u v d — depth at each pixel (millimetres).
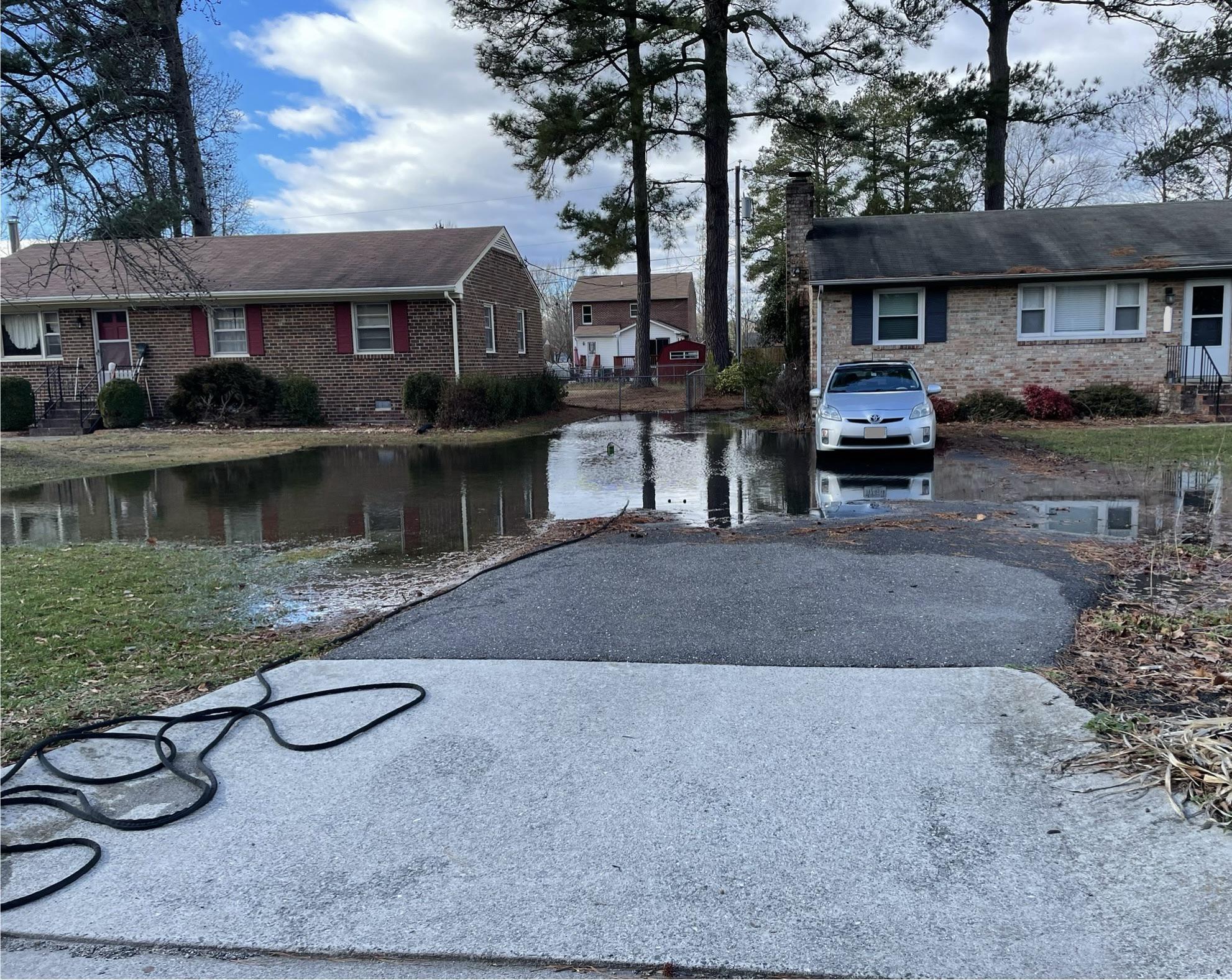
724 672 4492
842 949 2453
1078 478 10938
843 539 7480
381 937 2582
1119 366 17828
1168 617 5125
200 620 5969
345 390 21266
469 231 23938
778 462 13570
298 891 2811
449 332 20703
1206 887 2654
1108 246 18047
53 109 10750
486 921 2629
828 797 3238
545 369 28391
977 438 15062
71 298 20953
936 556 6719
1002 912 2580
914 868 2801
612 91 24641
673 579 6324
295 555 8156
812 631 5059
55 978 2471
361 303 21094
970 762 3463
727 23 24422
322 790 3443
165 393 21922
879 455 13484
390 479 12898
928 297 18141
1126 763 3379
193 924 2676
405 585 6895
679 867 2846
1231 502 9086
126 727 4137
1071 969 2342
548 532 8758
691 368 45938
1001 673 4316
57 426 20641
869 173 36938
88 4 10383
